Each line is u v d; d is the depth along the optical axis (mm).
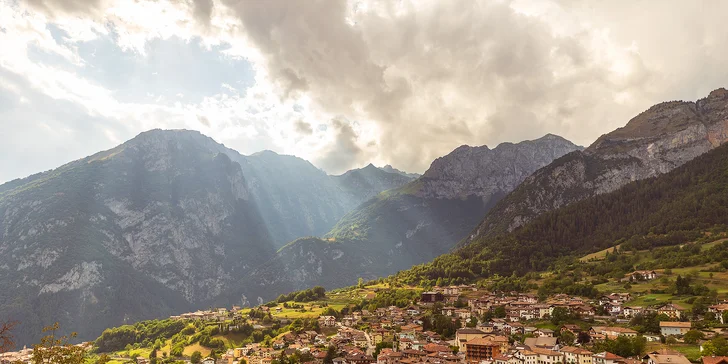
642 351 191875
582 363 191250
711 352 170125
